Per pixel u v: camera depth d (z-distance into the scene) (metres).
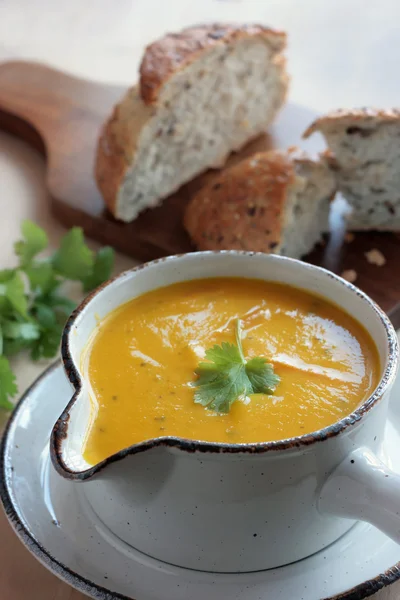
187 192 0.76
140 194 0.71
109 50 1.07
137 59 1.04
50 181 0.74
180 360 0.43
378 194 0.69
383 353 0.42
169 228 0.70
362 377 0.42
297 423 0.40
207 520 0.38
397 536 0.36
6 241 0.69
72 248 0.60
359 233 0.70
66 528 0.41
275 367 0.42
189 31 0.78
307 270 0.46
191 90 0.74
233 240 0.66
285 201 0.65
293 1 1.18
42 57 1.05
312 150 0.82
